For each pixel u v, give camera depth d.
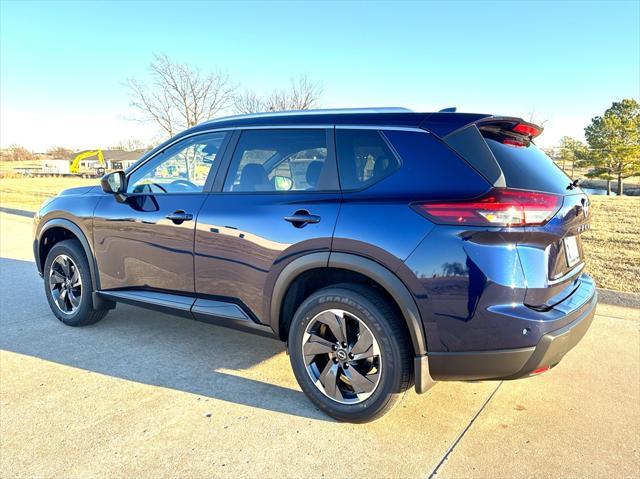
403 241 2.54
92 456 2.50
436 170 2.58
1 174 53.38
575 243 2.95
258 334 3.24
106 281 4.03
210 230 3.30
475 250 2.40
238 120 3.46
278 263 2.97
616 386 3.39
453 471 2.44
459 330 2.46
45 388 3.23
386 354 2.64
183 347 3.98
